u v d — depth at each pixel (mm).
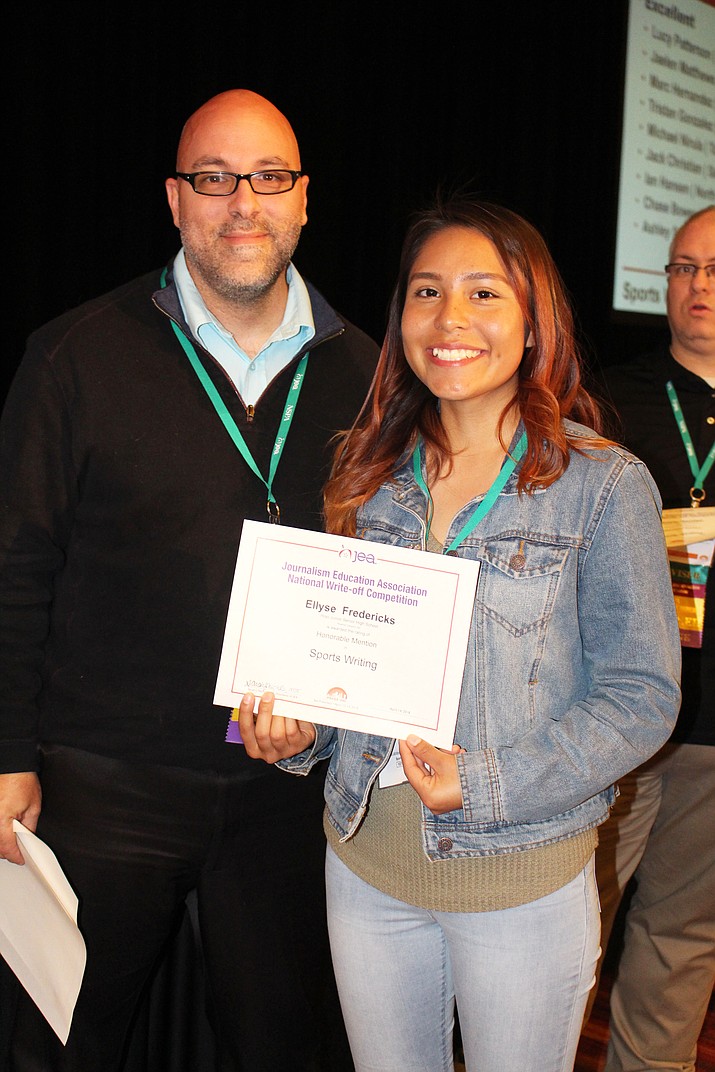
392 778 1297
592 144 4375
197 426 1592
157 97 2900
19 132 2625
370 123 3678
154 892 1618
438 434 1354
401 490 1356
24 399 1579
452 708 1242
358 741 1338
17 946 1525
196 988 1895
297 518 1628
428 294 1285
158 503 1566
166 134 2943
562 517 1230
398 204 3773
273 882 1693
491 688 1233
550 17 4223
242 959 1687
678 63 4445
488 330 1242
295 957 1734
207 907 1673
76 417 1568
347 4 3504
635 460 1236
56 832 1602
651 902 2031
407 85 3779
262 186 1589
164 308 1606
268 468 1621
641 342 4688
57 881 1460
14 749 1558
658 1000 2002
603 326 4488
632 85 4250
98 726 1587
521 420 1288
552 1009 1241
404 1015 1335
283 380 1670
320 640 1306
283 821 1683
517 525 1245
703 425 2027
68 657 1612
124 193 2857
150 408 1579
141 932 1627
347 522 1387
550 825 1232
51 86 2691
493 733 1229
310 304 1737
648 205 4395
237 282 1589
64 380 1565
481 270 1246
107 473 1569
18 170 2639
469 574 1240
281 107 3270
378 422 1409
